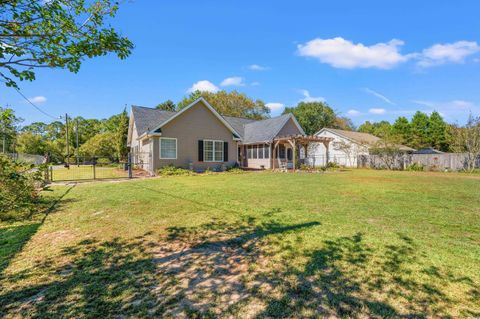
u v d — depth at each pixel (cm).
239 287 273
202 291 265
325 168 2202
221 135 2020
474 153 2152
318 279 287
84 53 286
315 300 246
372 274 296
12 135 766
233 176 1548
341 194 855
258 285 276
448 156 2273
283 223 504
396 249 370
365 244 389
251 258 345
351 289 265
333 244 389
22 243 404
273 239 414
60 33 266
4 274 303
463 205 679
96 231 464
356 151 2905
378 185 1109
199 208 638
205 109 1945
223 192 895
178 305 241
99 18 292
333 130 3219
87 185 1120
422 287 268
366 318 219
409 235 431
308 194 852
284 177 1481
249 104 4525
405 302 242
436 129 3791
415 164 2411
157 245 395
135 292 264
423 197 802
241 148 2609
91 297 255
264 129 2469
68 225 501
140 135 1866
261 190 945
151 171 1745
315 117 4341
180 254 361
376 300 245
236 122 2852
